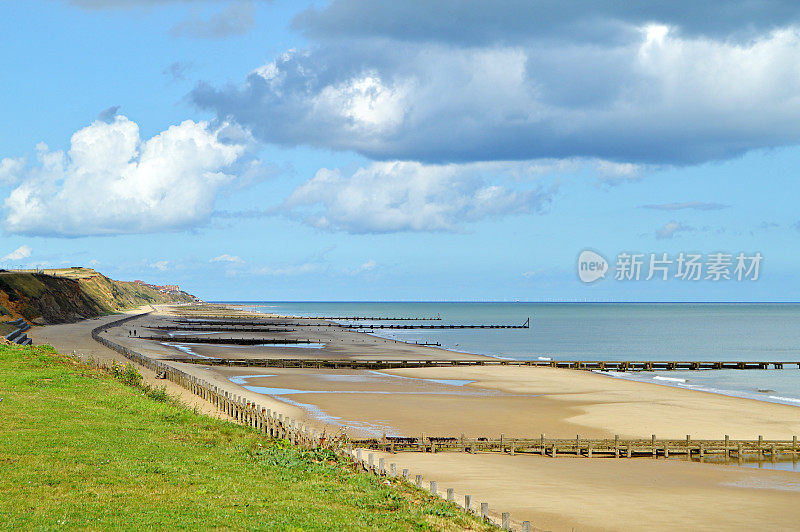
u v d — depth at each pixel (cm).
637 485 3350
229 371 8100
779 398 6844
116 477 2383
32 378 4141
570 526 2677
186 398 4909
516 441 4066
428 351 12306
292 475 2677
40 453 2592
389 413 5256
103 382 4422
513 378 8056
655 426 4884
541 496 3088
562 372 8844
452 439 4069
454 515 2286
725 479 3531
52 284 16450
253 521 2019
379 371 8731
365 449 3984
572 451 4078
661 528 2678
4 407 3334
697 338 18088
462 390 6850
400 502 2388
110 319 17700
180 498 2205
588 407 5731
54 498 2114
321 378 7662
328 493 2438
